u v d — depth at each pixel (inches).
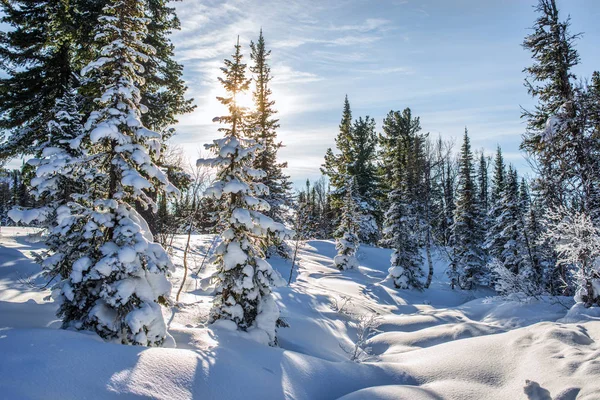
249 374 251.8
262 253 427.8
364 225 1561.3
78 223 281.6
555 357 264.1
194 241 1058.7
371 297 871.1
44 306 353.7
